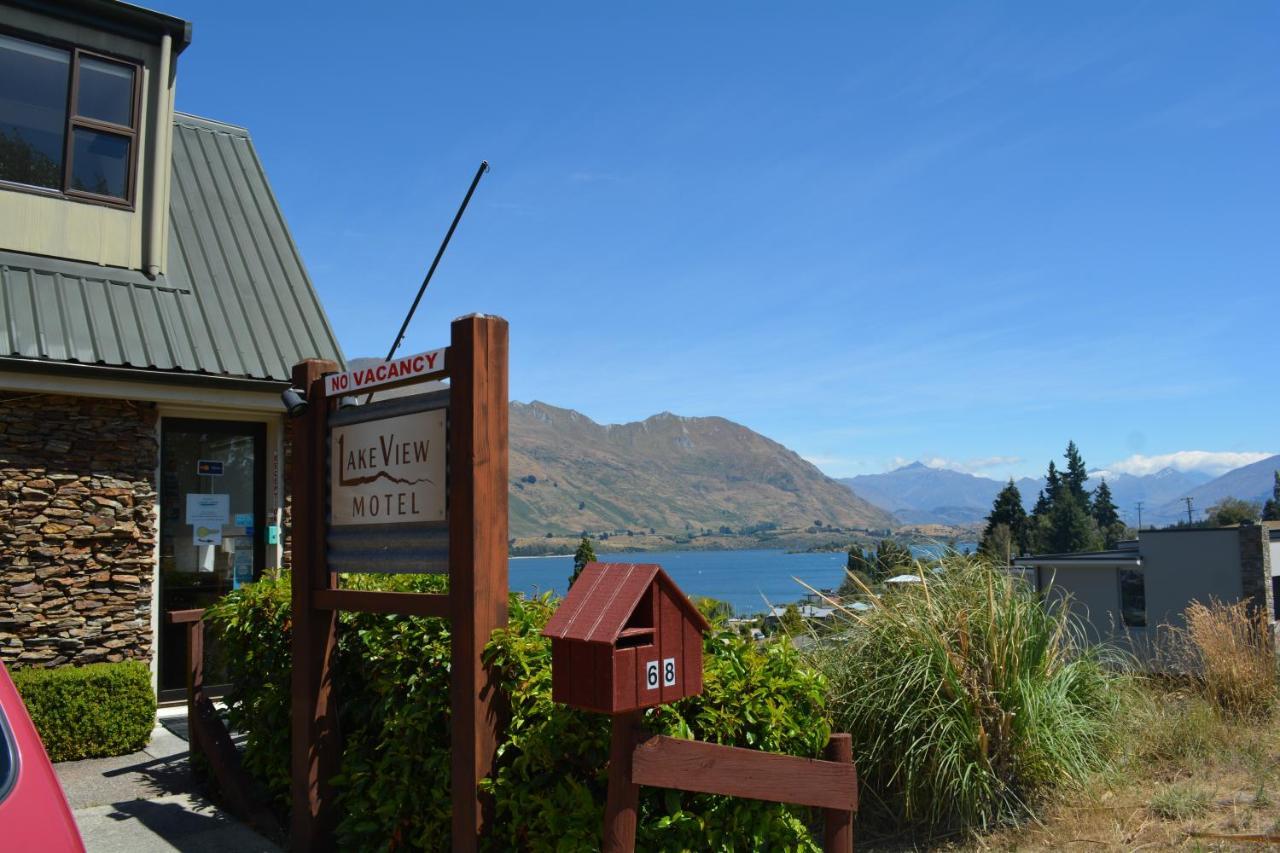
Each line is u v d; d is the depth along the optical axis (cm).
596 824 324
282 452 898
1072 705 597
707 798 343
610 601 298
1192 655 823
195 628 610
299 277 972
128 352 777
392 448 411
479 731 351
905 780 546
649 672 298
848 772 367
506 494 370
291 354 876
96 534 763
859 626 598
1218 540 1719
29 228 807
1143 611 1792
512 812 344
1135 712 659
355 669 462
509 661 351
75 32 837
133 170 867
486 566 360
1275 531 1789
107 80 859
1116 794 567
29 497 738
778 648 394
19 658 724
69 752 677
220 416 870
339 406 457
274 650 522
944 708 536
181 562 854
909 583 611
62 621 743
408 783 402
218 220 983
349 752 446
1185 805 543
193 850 482
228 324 866
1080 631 659
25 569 732
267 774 529
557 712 333
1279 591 1723
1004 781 554
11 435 734
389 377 405
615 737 303
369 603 411
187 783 616
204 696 610
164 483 848
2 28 802
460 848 351
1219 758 645
